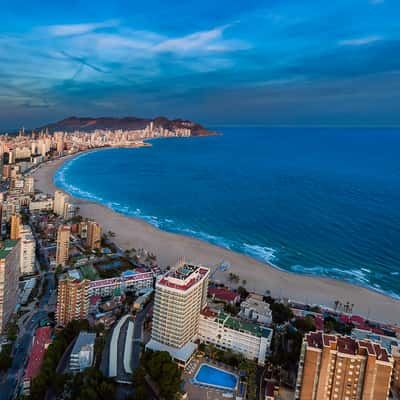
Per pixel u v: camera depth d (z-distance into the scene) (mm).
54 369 160500
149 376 158375
